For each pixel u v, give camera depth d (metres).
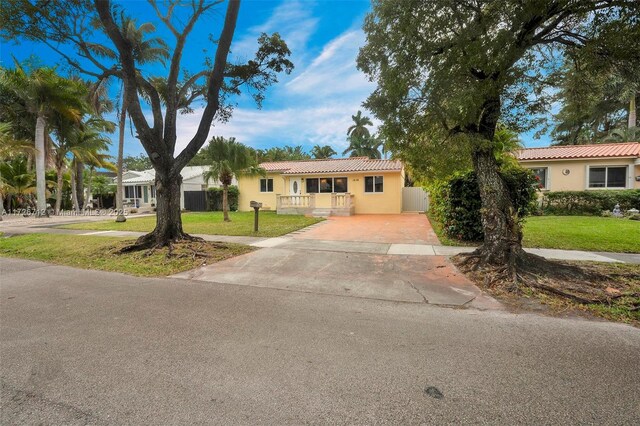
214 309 4.34
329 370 2.78
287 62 9.34
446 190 9.75
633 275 5.29
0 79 17.61
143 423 2.12
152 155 8.23
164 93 10.13
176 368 2.82
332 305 4.50
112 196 34.59
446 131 6.46
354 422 2.12
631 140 23.78
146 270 6.62
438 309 4.30
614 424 2.07
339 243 9.35
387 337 3.44
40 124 19.52
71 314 4.16
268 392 2.46
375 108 6.37
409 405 2.29
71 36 7.59
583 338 3.36
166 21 8.43
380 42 5.95
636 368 2.75
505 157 9.35
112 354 3.08
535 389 2.46
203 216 18.81
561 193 14.94
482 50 4.86
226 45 7.95
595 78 5.67
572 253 7.25
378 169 19.83
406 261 7.06
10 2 6.62
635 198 13.79
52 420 2.16
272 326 3.76
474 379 2.61
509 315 4.04
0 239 10.85
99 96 20.94
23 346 3.27
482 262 6.01
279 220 16.03
